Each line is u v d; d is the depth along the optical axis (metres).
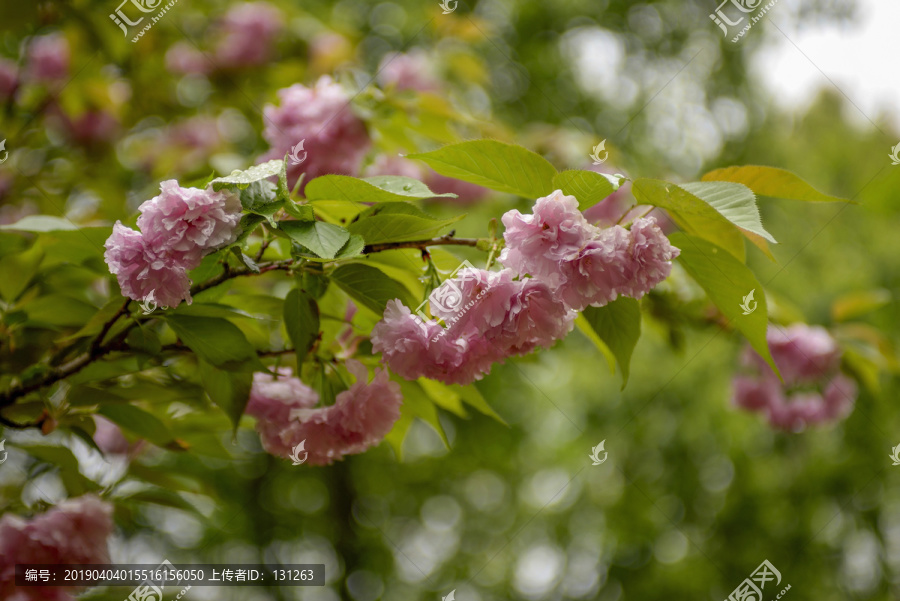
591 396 6.39
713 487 6.68
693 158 6.08
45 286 2.08
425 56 3.79
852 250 6.10
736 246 1.50
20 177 3.30
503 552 7.24
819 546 6.27
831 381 3.59
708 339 5.75
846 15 4.48
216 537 5.30
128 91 3.96
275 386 1.80
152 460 2.91
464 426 6.79
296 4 5.17
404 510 7.50
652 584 6.61
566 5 6.69
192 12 4.20
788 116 6.21
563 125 6.35
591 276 1.33
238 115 4.25
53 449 1.89
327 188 1.40
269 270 1.50
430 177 3.33
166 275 1.27
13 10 2.74
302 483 7.32
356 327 1.74
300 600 6.70
